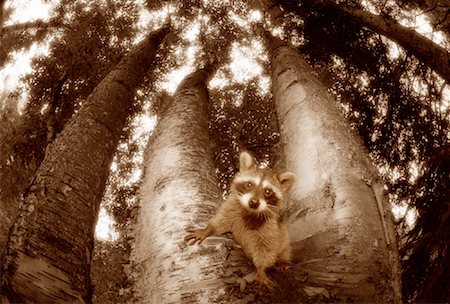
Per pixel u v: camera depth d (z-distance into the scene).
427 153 1.35
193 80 1.31
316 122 0.85
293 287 0.57
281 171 0.92
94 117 0.98
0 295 0.51
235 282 0.57
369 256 0.60
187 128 0.97
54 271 0.56
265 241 0.60
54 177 0.72
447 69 1.27
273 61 1.29
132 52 1.49
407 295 0.98
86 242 0.66
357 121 1.47
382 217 0.67
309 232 0.65
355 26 1.54
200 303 0.55
